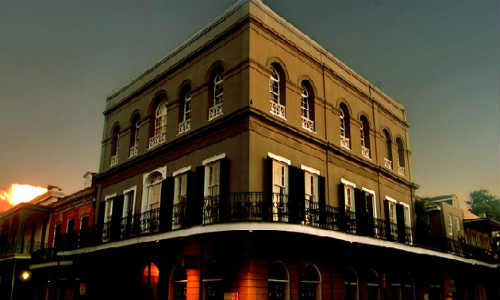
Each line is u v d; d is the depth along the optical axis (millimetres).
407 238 22109
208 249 14594
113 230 20078
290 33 18031
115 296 19016
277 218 14477
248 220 13047
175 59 19703
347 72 21453
